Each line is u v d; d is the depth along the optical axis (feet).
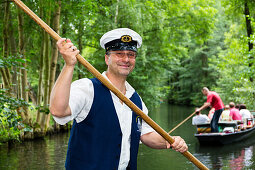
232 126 30.14
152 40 50.85
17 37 36.04
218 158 21.75
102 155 5.24
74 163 5.25
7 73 28.43
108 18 40.27
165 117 55.42
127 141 5.56
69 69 4.71
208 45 83.66
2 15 31.07
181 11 48.47
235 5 45.34
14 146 27.40
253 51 32.35
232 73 49.44
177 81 105.70
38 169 19.33
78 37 39.29
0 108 14.07
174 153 23.70
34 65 41.78
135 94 6.26
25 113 30.68
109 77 5.87
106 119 5.33
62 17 33.88
